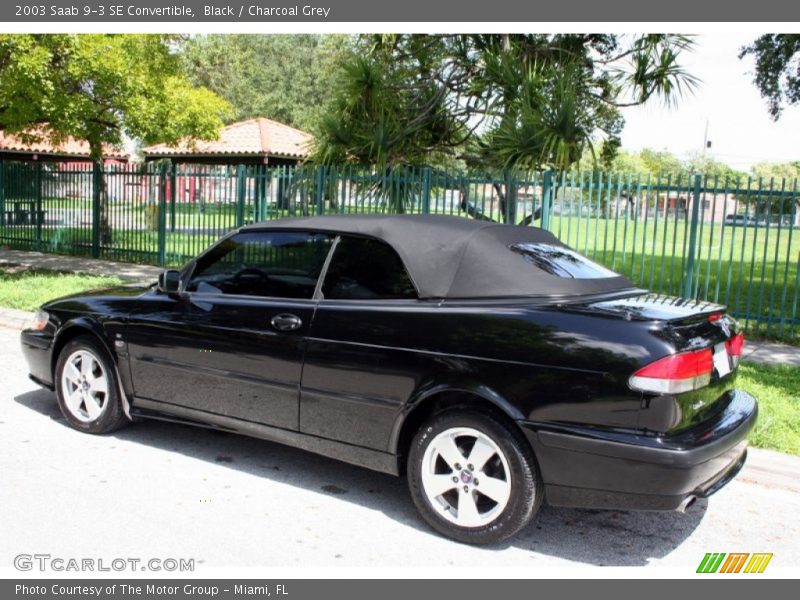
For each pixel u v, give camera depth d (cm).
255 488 451
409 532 396
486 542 374
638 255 1964
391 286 412
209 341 463
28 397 626
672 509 339
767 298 1269
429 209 1167
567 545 390
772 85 1644
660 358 335
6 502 414
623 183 1037
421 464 390
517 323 369
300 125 4650
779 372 744
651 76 1161
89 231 1673
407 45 1278
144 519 399
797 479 477
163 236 1533
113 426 526
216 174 1449
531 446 359
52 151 2636
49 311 551
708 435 347
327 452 426
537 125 1078
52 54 1147
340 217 454
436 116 1244
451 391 379
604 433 341
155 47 1352
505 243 415
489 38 1254
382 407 398
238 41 4675
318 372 420
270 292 452
